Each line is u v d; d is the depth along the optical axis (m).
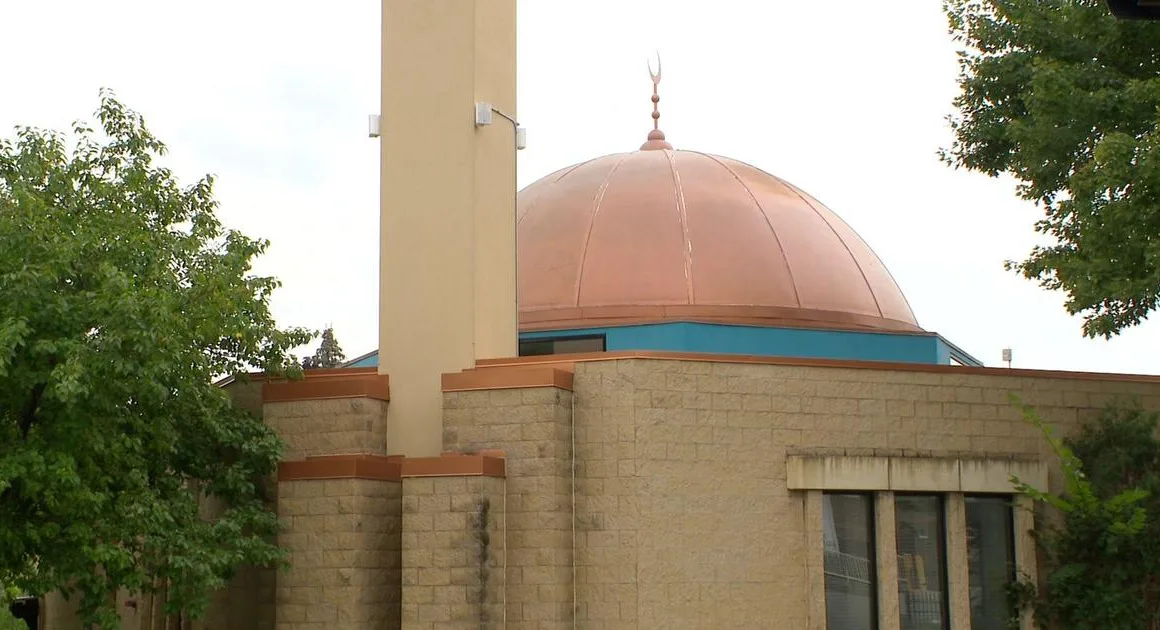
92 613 18.20
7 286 17.09
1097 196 19.64
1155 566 20.20
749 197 27.75
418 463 19.17
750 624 19.23
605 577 19.02
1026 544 21.05
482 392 19.64
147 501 17.97
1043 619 20.80
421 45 22.64
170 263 19.25
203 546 18.61
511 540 19.19
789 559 19.64
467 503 18.84
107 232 18.31
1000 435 21.20
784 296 26.02
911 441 20.59
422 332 21.72
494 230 22.48
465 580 18.70
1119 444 21.27
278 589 19.80
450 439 19.75
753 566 19.39
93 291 17.72
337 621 19.36
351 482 19.62
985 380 21.28
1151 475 20.72
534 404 19.31
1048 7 22.50
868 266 28.33
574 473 19.41
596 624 18.97
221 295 19.22
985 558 21.11
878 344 26.34
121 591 23.95
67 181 18.94
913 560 20.58
